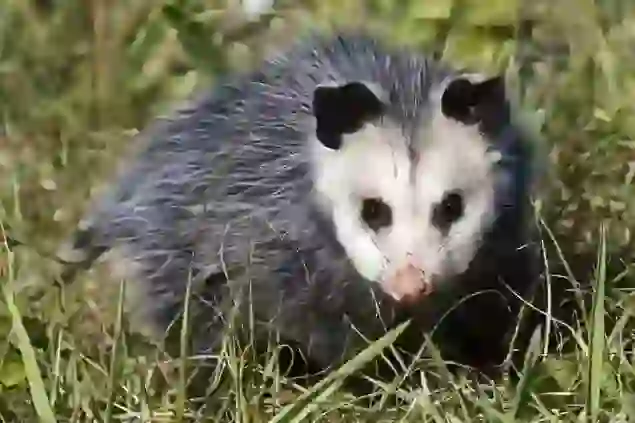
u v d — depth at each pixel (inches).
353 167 253.3
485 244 257.6
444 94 256.5
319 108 254.7
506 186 261.7
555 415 220.5
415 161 249.6
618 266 275.6
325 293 260.8
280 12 382.6
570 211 291.0
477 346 266.1
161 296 272.2
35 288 271.6
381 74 264.1
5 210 303.6
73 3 383.2
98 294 274.8
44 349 249.4
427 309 257.8
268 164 267.7
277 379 230.8
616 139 319.0
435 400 234.2
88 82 369.1
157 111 345.4
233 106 279.9
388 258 247.8
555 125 323.9
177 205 275.9
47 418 208.5
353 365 220.2
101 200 296.7
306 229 261.0
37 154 343.0
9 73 370.6
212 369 251.4
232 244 266.5
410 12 364.2
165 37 376.2
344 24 356.2
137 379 236.8
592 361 210.8
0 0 386.3
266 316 263.4
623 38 366.9
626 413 217.6
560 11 370.3
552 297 267.1
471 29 361.1
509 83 323.0
